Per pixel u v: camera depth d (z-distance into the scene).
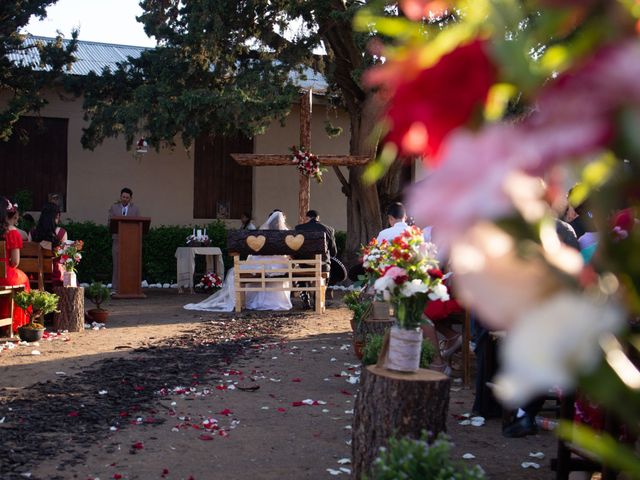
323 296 13.41
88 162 19.86
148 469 4.75
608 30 0.71
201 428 5.70
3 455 4.90
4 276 9.41
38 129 18.36
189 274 17.19
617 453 0.80
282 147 21.11
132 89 17.86
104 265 18.88
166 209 20.39
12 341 9.32
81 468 4.73
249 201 21.08
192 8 16.59
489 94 0.75
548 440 5.54
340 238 20.91
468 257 0.70
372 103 16.59
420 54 0.79
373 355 6.02
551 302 0.67
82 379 7.30
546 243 0.71
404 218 9.20
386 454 3.39
